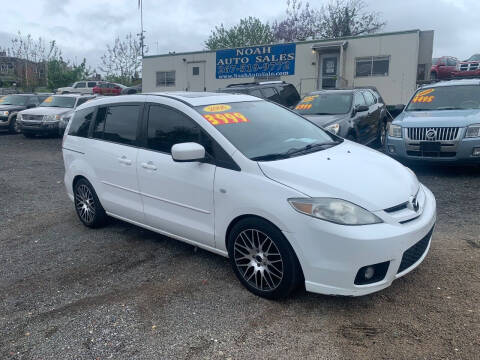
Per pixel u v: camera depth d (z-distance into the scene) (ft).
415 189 12.56
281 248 11.26
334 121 28.14
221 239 12.89
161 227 14.98
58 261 15.24
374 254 10.35
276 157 12.59
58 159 37.47
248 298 12.10
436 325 10.41
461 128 23.97
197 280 13.28
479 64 71.10
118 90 106.22
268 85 45.32
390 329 10.36
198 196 13.26
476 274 12.82
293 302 11.76
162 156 14.47
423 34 62.18
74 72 126.00
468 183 23.66
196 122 13.66
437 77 75.72
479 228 16.62
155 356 9.77
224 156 12.71
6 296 12.85
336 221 10.52
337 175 11.62
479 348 9.50
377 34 63.05
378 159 13.78
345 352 9.62
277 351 9.77
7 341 10.62
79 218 19.11
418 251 11.59
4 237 18.01
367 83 64.90
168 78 83.92
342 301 11.68
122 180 16.07
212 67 78.54
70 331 10.88
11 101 62.18
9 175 30.73
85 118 18.39
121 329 10.86
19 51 122.01
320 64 69.21
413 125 25.35
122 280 13.53
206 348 9.97
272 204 11.26
